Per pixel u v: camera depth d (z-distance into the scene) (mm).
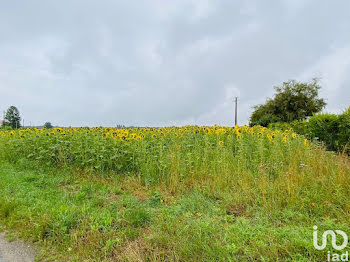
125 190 3518
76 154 4883
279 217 2344
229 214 2590
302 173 3119
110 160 4305
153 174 3961
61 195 3201
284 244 1810
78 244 1999
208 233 2074
